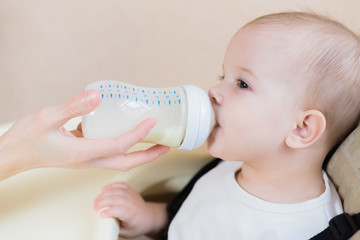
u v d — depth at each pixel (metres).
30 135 0.66
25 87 1.76
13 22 1.78
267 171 0.81
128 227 0.87
